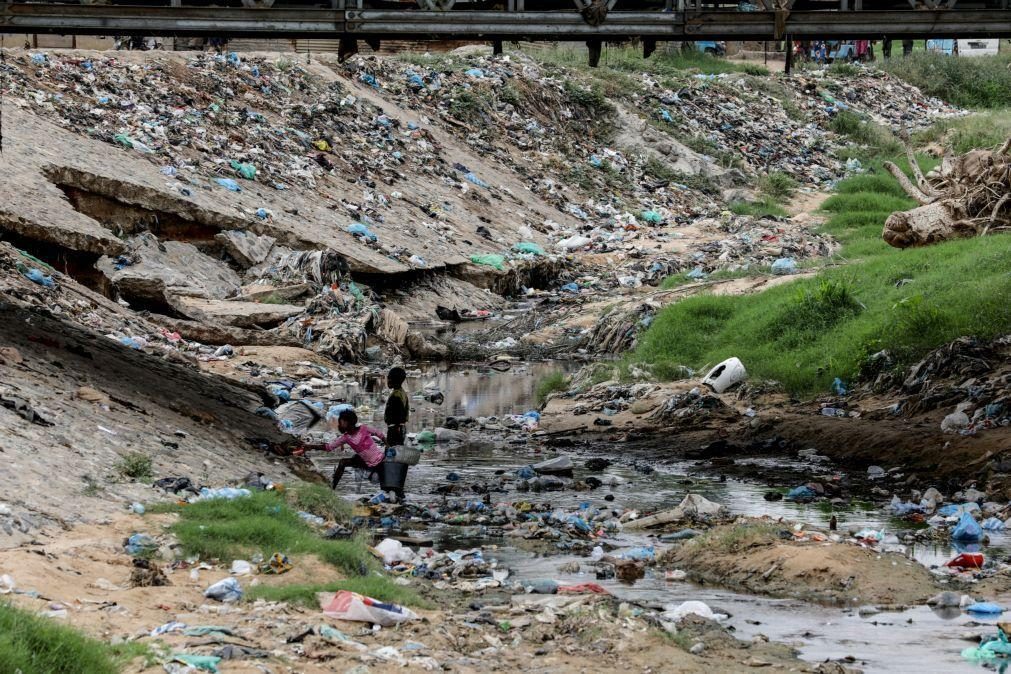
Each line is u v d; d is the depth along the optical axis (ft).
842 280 121.90
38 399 60.64
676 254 207.51
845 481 77.30
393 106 240.73
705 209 257.55
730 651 41.11
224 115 194.49
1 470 48.24
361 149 213.46
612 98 291.58
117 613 37.70
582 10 87.35
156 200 151.33
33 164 139.74
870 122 323.57
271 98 213.87
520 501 70.28
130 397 71.46
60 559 41.65
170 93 191.72
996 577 51.93
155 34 86.38
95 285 127.75
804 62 367.66
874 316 109.09
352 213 184.55
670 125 289.94
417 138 230.27
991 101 359.46
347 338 133.39
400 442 73.41
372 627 40.50
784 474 79.92
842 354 104.01
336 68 242.78
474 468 82.02
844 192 260.01
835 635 44.04
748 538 56.85
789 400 101.19
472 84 267.39
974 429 81.20
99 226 130.82
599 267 205.87
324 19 86.58
